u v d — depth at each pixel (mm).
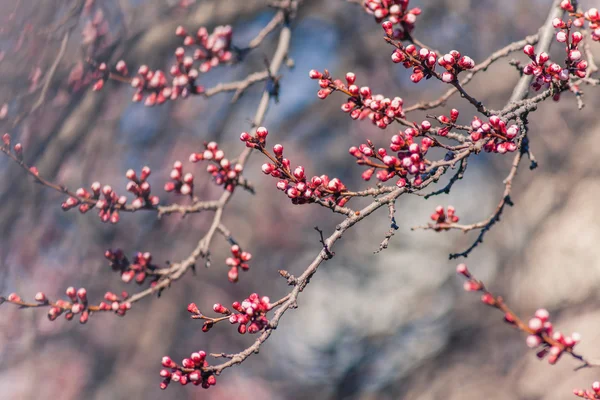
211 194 15602
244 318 3488
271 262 17531
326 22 13867
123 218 12039
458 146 3441
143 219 12500
